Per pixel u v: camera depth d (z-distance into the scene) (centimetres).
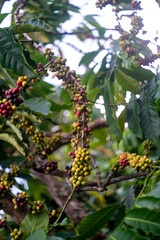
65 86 110
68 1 152
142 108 116
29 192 150
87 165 99
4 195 119
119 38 131
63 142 141
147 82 118
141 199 88
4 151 136
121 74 126
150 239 82
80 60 140
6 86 110
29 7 148
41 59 128
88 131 107
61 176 116
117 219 113
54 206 153
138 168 106
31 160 123
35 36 128
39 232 96
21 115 116
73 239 95
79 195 198
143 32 130
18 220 120
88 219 94
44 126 136
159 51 126
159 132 112
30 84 136
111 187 198
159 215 85
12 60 99
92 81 138
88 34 171
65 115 169
